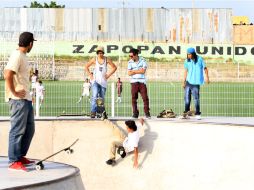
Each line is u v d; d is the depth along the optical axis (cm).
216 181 1195
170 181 1229
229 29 6844
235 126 1234
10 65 792
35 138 1301
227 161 1209
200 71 1465
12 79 795
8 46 6575
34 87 2503
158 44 6850
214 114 2356
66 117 1434
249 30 6838
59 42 6744
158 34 6850
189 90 1478
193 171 1223
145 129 1307
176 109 2495
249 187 1159
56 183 736
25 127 816
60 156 1294
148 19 6844
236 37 6850
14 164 820
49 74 6194
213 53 6850
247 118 1542
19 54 800
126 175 1252
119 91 2981
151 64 6091
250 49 6838
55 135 1311
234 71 6209
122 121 1340
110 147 1270
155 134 1295
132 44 6850
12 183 719
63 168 844
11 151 817
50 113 2377
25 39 804
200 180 1210
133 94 1458
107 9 6831
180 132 1284
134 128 1251
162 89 3466
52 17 6750
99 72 1405
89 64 1420
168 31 6856
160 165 1252
